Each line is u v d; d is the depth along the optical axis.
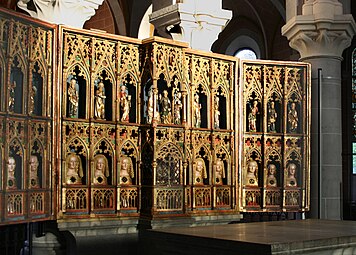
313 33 9.12
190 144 7.62
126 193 7.13
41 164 6.43
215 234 4.64
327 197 9.20
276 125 8.61
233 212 8.06
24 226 7.89
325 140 9.23
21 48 6.11
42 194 6.38
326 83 9.23
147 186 7.14
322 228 5.35
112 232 6.96
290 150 8.54
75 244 6.74
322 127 9.23
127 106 7.18
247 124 8.44
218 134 7.98
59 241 7.01
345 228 5.39
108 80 7.24
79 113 7.05
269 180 8.46
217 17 8.38
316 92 9.20
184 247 4.65
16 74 6.20
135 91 7.37
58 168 6.55
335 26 9.05
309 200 8.63
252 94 8.46
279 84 8.53
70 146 6.79
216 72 8.01
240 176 8.20
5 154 5.81
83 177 6.88
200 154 7.86
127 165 7.21
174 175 7.35
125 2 18.39
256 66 8.42
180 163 7.44
